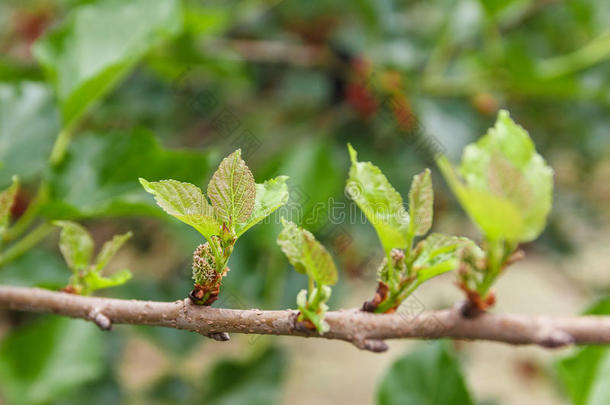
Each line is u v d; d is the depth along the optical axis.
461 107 1.10
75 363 0.78
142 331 1.04
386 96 1.07
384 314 0.48
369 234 1.00
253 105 1.32
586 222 1.57
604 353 0.56
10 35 1.40
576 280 1.69
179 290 1.01
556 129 1.40
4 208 0.51
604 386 0.56
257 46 1.17
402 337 0.48
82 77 0.65
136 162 0.62
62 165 0.62
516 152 0.48
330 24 1.28
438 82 1.08
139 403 1.10
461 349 1.56
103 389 1.08
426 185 0.47
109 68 0.62
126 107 1.21
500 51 1.03
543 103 1.32
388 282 0.48
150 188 0.46
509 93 1.15
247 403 0.95
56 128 0.67
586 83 1.07
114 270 1.50
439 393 0.58
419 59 1.15
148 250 1.43
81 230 0.52
